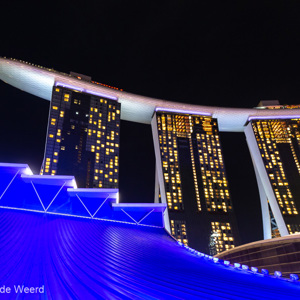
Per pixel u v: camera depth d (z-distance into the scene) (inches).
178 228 6122.1
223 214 6496.1
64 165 5836.6
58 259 730.8
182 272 773.3
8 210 1370.6
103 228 1507.1
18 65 6269.7
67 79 6830.7
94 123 6712.6
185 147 7362.2
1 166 1515.7
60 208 1603.1
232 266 1071.0
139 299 465.7
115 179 6245.1
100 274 642.8
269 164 7283.5
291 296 537.0
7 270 572.1
